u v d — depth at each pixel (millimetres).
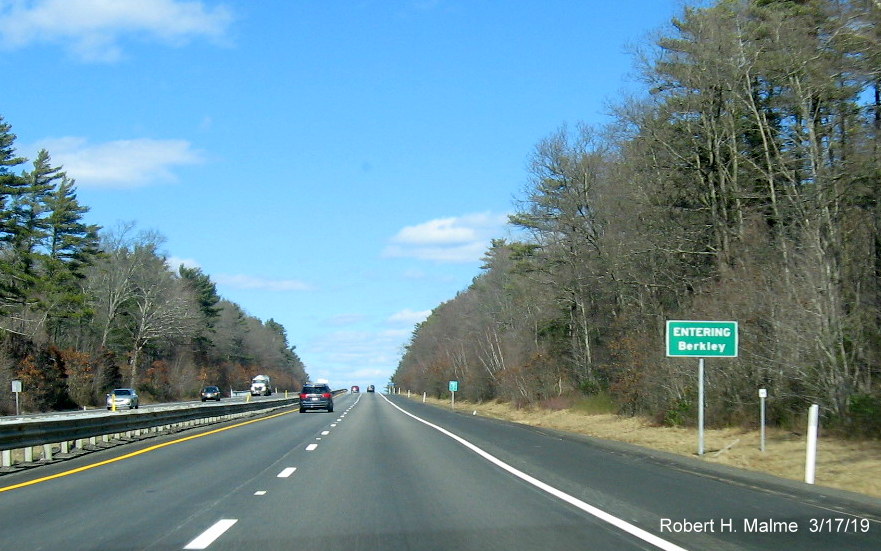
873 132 25578
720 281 31594
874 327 24578
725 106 35250
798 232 27938
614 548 8906
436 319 147625
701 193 38188
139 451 21688
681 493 13281
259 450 22062
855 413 21109
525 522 10539
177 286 98500
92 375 71375
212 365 123625
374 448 22812
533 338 62312
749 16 34500
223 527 10188
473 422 39938
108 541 9344
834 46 25891
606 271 44719
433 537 9555
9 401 55250
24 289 66188
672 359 31250
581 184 48188
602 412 42594
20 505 12062
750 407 26672
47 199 76062
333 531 9938
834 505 11977
